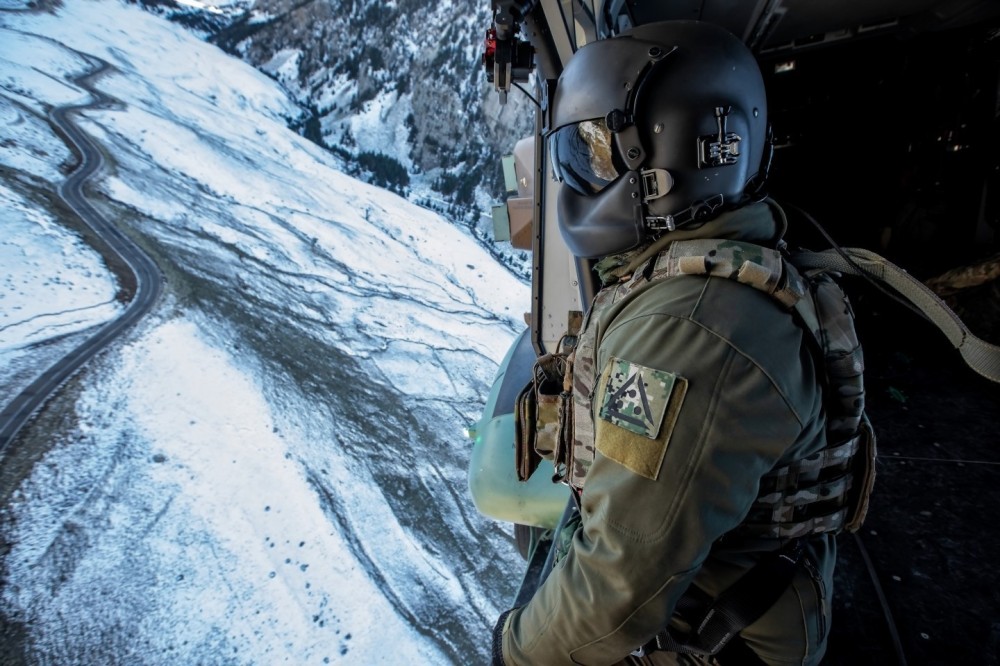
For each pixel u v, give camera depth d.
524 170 3.17
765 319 0.86
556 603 0.97
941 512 2.48
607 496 0.85
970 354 0.93
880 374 3.64
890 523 2.45
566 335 1.49
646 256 1.07
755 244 1.02
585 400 1.07
